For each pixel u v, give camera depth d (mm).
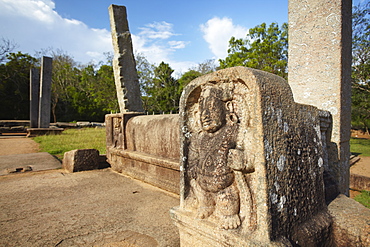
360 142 12219
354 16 10180
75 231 2188
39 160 5719
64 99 26594
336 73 2709
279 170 1449
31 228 2252
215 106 1632
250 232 1382
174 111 23391
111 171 4703
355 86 11086
